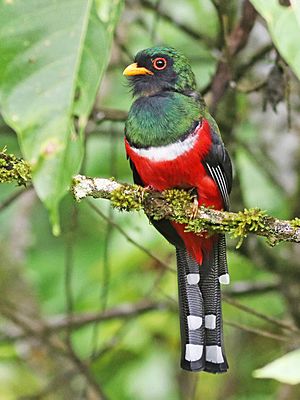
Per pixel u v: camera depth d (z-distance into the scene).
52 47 4.57
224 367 8.43
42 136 4.44
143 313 12.66
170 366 13.60
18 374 13.53
